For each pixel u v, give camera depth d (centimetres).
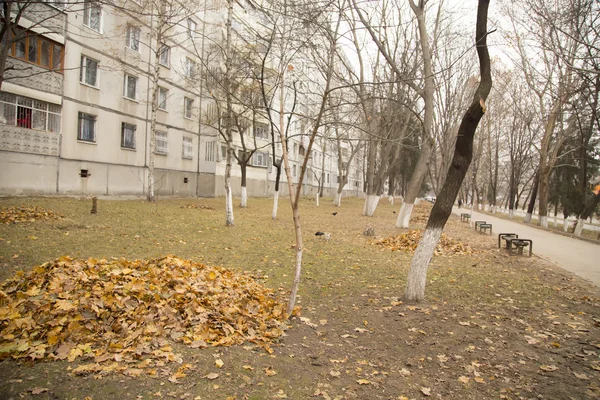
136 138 2273
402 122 2202
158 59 1994
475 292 714
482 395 364
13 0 488
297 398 335
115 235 1056
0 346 341
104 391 304
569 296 712
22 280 480
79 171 1897
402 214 1748
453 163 627
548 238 1719
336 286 720
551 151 2483
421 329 519
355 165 6391
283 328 496
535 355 453
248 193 3516
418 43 1589
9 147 1570
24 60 1589
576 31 1120
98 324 403
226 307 498
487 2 604
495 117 3569
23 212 1176
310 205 3100
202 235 1183
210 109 2527
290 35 912
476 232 1925
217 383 340
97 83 1981
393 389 368
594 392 371
